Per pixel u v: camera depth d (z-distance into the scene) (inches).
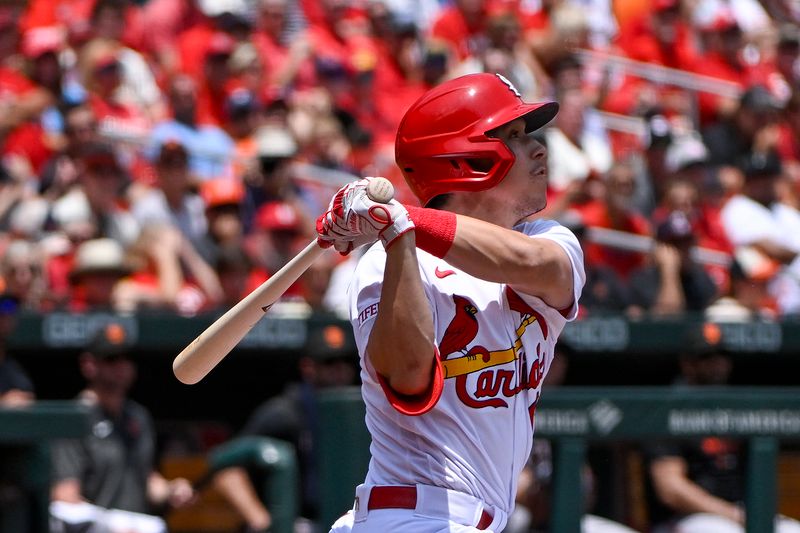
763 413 669.3
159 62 1306.6
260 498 780.6
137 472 778.8
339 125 1295.5
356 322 410.0
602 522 687.7
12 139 1122.7
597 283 1011.9
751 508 667.4
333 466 645.9
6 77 1172.5
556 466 652.7
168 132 1156.5
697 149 1253.7
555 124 1242.0
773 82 1541.6
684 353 861.2
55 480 745.0
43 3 1302.9
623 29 1512.1
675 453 698.2
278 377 885.8
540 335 409.7
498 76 413.4
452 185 403.2
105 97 1181.7
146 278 962.1
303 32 1418.6
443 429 398.0
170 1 1349.7
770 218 1192.8
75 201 1000.9
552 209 1111.6
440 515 394.9
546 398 652.1
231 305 932.0
